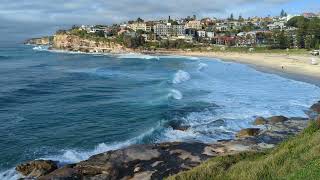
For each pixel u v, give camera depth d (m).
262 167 18.92
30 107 52.50
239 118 42.53
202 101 52.72
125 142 35.12
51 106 53.06
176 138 35.78
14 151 32.78
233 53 177.75
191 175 20.03
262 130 36.91
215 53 185.38
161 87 67.88
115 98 58.50
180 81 74.94
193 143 31.73
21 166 27.36
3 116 46.47
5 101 56.91
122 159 27.61
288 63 112.31
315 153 18.69
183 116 44.00
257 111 46.19
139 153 28.75
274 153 21.97
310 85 68.81
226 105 49.88
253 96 56.69
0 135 37.72
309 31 173.00
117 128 40.38
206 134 36.78
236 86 67.44
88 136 37.44
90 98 59.12
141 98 57.56
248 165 20.02
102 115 46.69
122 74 95.62
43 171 26.67
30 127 41.16
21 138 36.81
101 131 39.28
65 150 33.16
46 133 38.66
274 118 40.91
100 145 34.41
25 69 114.00
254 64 115.62
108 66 124.12
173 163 27.02
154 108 49.38
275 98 55.09
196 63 129.88
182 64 127.00
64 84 76.44
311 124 27.09
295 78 80.12
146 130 38.94
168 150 29.66
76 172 25.62
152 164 26.84
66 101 56.84
